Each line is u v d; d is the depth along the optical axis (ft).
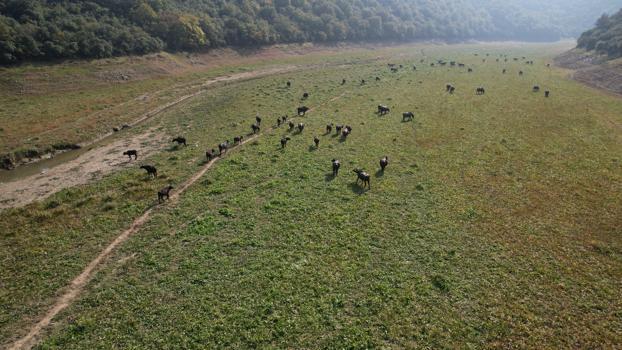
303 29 382.42
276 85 223.71
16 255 75.31
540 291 63.77
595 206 90.68
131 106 184.24
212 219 84.94
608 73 227.61
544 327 56.80
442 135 136.87
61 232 82.99
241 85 229.25
